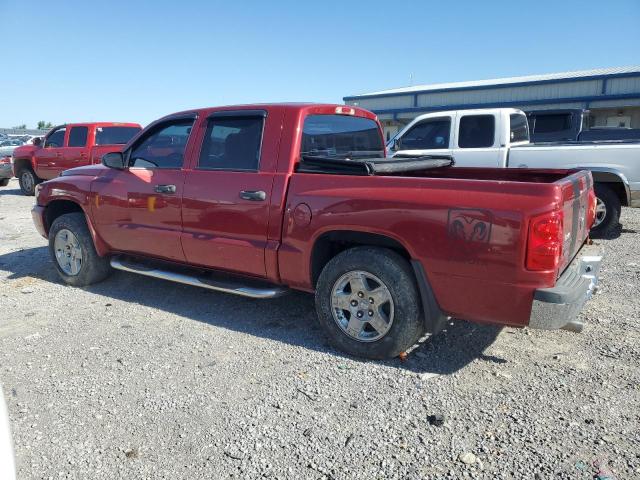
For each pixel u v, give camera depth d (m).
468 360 3.95
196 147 4.82
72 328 4.68
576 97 25.50
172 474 2.74
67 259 5.95
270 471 2.75
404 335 3.80
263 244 4.36
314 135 4.56
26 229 9.49
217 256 4.66
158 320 4.84
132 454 2.90
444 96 29.88
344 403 3.38
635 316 4.78
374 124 5.61
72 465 2.81
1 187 17.56
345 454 2.88
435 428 3.09
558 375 3.70
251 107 4.57
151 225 5.09
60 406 3.38
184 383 3.66
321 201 4.02
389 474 2.71
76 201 5.68
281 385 3.61
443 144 9.28
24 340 4.41
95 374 3.80
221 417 3.24
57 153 13.88
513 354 4.04
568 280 3.50
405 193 3.70
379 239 3.89
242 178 4.45
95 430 3.12
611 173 8.00
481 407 3.30
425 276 3.65
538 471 2.70
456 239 3.50
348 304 3.98
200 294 5.57
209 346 4.26
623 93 24.38
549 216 3.24
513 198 3.34
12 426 3.17
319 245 4.19
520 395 3.44
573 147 8.19
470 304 3.56
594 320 4.71
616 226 8.39
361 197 3.84
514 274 3.35
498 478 2.66
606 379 3.62
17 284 6.03
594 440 2.94
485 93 28.44
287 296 5.45
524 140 9.74
